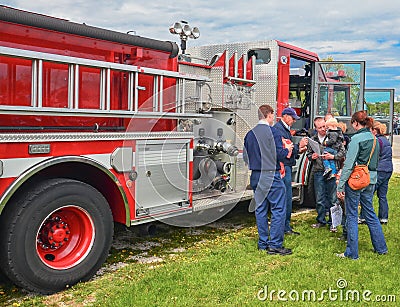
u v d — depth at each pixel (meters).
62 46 4.00
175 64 5.04
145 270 4.50
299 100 8.03
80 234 4.12
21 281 3.67
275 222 5.12
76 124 4.13
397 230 6.23
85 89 4.20
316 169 6.28
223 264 4.68
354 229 4.95
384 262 4.85
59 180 3.86
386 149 6.48
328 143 6.14
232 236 5.84
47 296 3.85
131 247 5.32
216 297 3.85
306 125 8.12
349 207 4.96
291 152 5.34
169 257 4.95
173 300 3.74
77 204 3.95
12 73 3.71
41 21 3.79
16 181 3.50
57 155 3.78
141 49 4.58
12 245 3.59
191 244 5.48
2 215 3.64
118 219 4.43
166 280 4.16
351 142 4.91
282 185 5.14
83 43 4.12
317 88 7.90
